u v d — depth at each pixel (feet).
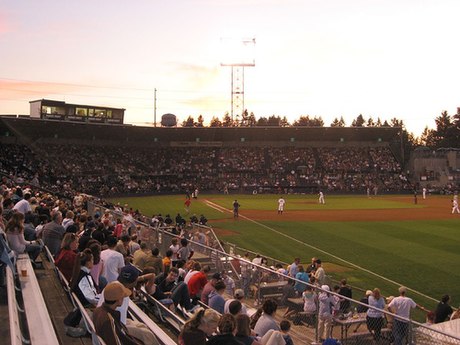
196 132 307.78
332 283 72.18
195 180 294.66
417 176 312.29
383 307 46.37
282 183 295.69
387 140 325.62
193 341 22.33
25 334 25.43
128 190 258.37
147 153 305.32
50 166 253.85
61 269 34.86
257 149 321.11
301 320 39.32
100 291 34.12
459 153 313.53
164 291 40.52
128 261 43.04
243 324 24.62
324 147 325.62
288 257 97.04
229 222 151.74
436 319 48.52
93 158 281.13
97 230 46.73
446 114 518.37
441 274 81.92
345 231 131.64
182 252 56.08
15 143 262.47
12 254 34.63
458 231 130.72
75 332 26.63
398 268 86.53
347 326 36.86
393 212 181.57
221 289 36.96
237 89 365.20
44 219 53.88
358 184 297.94
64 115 275.80
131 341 22.84
